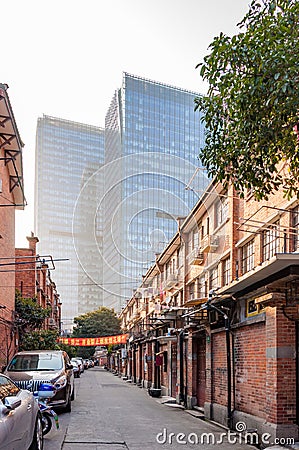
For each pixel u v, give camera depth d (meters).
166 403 18.44
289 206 10.55
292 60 5.24
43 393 10.41
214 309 13.04
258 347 10.91
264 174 6.31
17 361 13.17
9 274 20.72
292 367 9.57
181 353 18.44
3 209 18.64
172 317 20.56
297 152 6.32
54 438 9.40
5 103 15.02
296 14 5.59
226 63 5.70
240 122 5.90
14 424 5.57
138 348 33.12
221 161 6.33
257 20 5.87
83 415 13.03
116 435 10.09
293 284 8.91
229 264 14.66
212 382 14.28
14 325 21.58
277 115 5.62
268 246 11.77
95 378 38.88
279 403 9.43
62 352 14.17
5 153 17.83
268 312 10.04
